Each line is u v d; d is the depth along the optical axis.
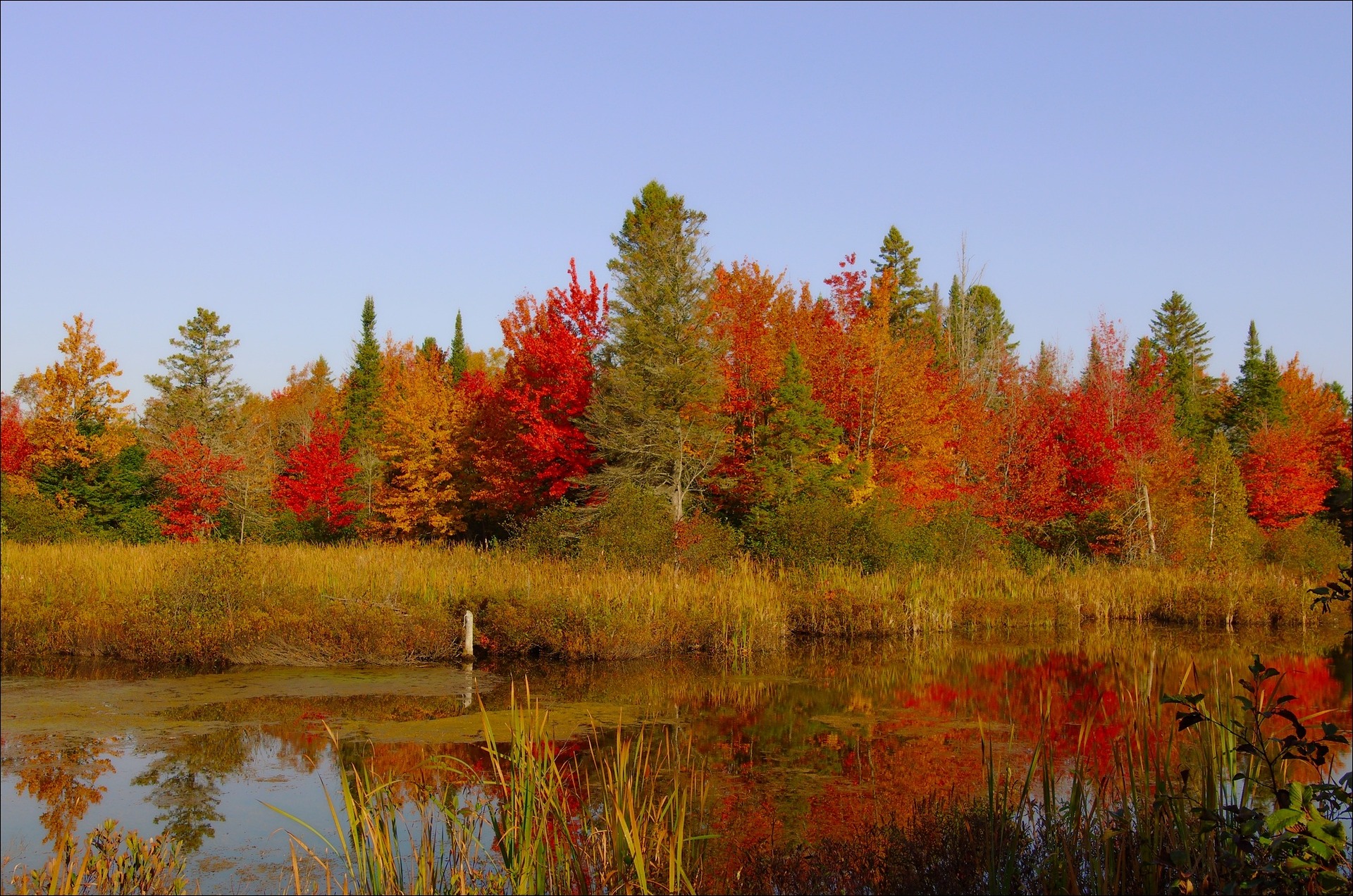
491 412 32.50
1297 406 50.03
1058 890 6.23
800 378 30.23
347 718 12.96
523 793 6.77
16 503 34.97
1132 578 27.92
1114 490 33.03
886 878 6.96
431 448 37.34
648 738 12.05
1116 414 34.75
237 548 19.55
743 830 8.48
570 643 18.41
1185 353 59.31
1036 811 7.99
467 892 6.46
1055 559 30.53
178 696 14.44
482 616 19.38
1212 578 27.84
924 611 23.41
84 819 8.91
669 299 29.20
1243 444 45.62
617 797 6.71
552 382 30.80
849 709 14.05
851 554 26.52
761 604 21.06
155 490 42.28
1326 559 33.06
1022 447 35.19
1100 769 9.58
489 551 27.33
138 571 21.02
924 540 28.38
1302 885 4.40
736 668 17.97
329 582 20.09
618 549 24.16
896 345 34.12
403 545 29.67
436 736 11.92
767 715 13.59
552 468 30.16
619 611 19.38
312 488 40.88
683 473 29.31
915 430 31.97
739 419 32.94
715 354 29.44
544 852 6.41
